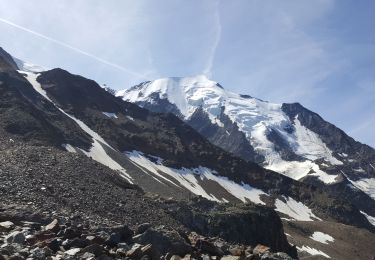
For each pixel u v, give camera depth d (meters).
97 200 58.34
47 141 132.88
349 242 180.12
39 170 59.75
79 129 183.50
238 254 27.08
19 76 196.25
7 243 21.84
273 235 102.94
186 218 85.50
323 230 190.25
